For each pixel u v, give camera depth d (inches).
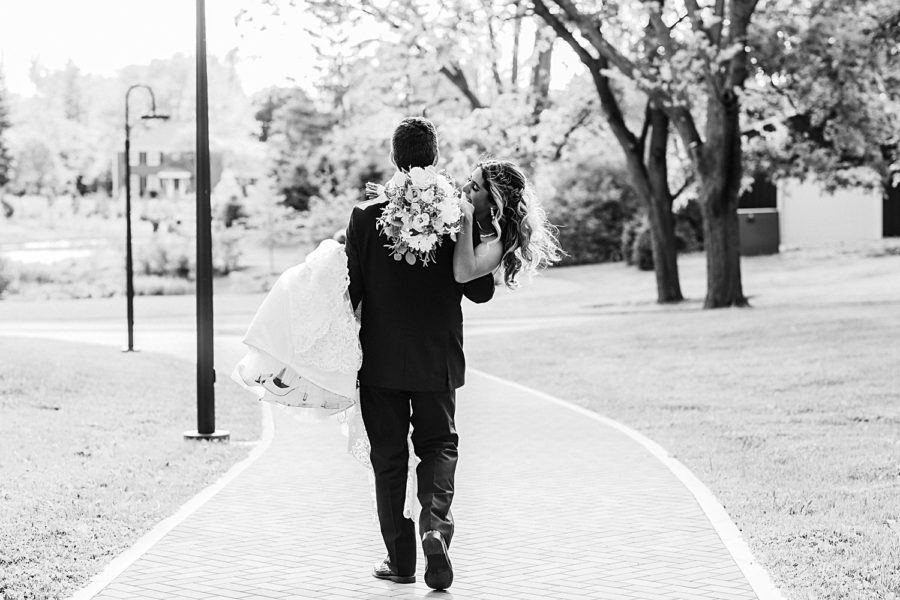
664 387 656.4
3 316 1635.1
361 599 220.2
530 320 1354.6
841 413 514.0
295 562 252.1
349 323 221.5
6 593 219.6
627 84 1252.5
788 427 479.2
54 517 292.7
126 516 297.9
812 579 229.1
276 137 2578.7
